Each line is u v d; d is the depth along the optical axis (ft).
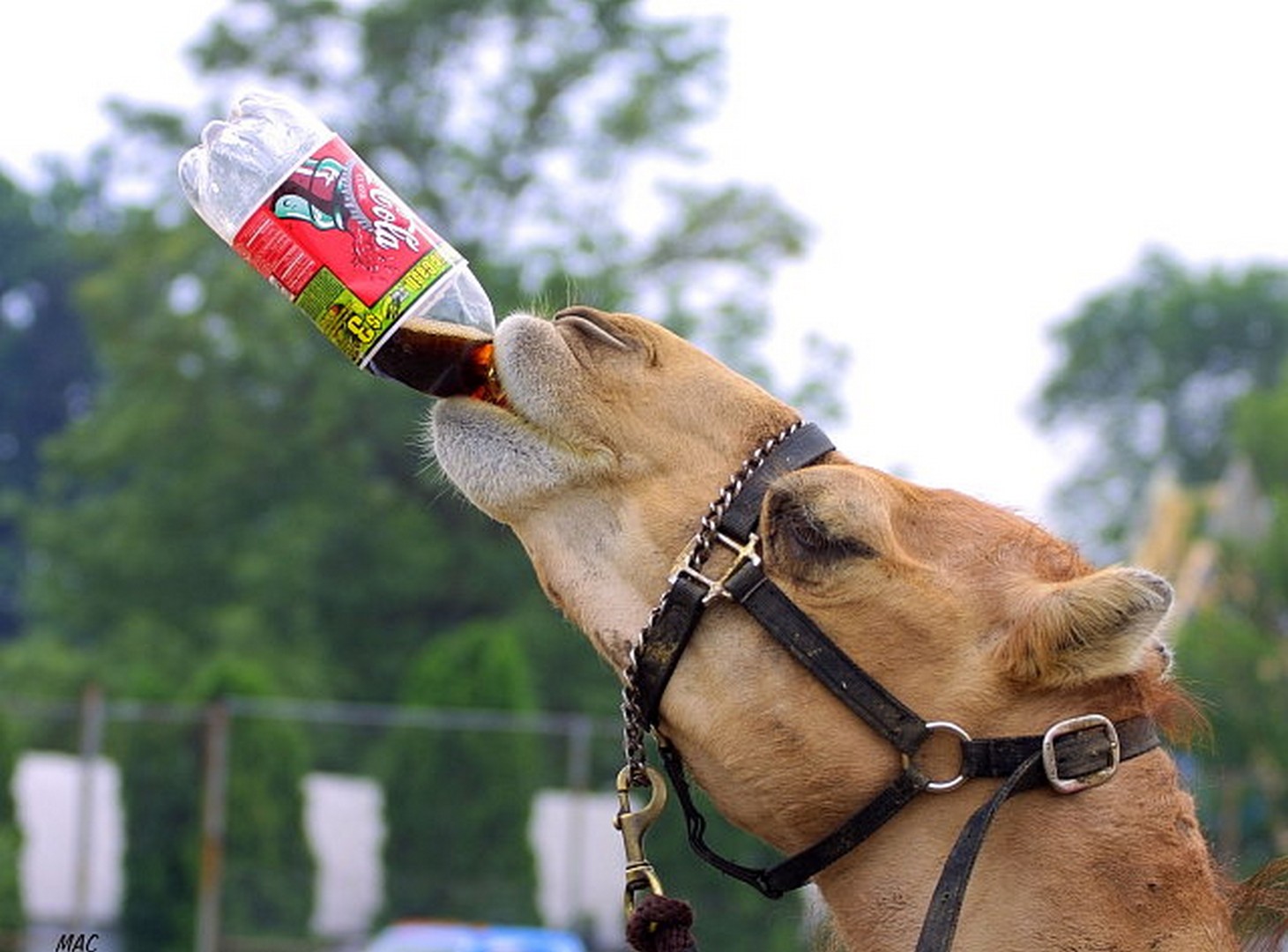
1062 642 10.97
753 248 122.52
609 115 124.98
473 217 127.44
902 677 11.24
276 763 51.37
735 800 11.53
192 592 124.67
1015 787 10.97
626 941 11.25
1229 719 60.08
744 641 11.41
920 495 11.85
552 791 56.18
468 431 11.78
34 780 52.60
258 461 122.93
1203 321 224.53
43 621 143.64
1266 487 124.57
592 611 11.71
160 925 49.98
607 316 12.09
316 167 11.85
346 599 120.26
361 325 11.71
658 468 11.71
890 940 11.23
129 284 127.03
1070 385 233.14
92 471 130.52
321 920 52.21
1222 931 11.16
